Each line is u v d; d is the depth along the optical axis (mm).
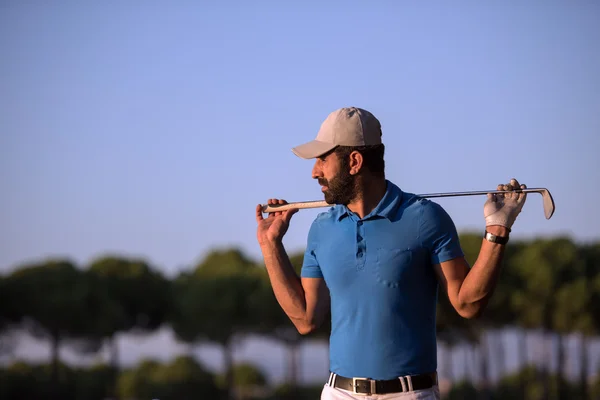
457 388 42156
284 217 4109
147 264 50250
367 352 3621
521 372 43219
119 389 42219
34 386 39750
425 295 3654
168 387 42031
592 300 38125
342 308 3719
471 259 36094
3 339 41062
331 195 3768
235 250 53469
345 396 3664
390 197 3686
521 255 39719
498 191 3568
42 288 40812
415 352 3602
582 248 39906
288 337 46656
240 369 51438
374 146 3744
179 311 48438
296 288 4105
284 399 47156
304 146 3783
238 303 45656
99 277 43688
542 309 38812
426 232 3602
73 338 41969
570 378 44469
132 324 49344
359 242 3678
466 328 39625
